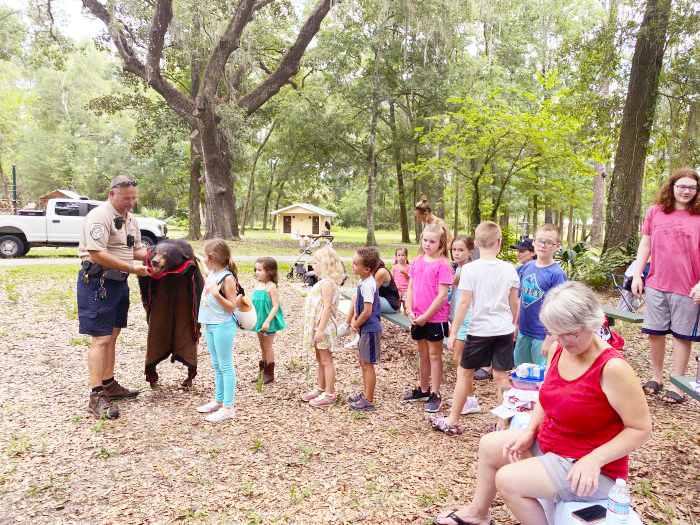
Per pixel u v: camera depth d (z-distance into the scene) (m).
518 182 14.85
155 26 17.20
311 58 24.14
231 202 23.48
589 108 13.01
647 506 2.85
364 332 4.39
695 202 4.14
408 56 24.33
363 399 4.48
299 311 8.96
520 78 27.03
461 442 3.80
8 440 3.72
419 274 4.44
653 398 4.54
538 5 28.20
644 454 3.50
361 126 27.72
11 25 19.62
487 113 12.47
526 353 4.27
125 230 4.43
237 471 3.33
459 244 4.96
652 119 11.41
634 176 11.59
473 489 3.10
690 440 3.71
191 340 4.86
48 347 6.23
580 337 2.03
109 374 4.55
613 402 2.02
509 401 2.93
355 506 2.91
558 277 4.03
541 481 2.14
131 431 3.95
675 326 4.30
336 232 54.78
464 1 19.83
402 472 3.32
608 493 2.06
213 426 4.08
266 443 3.77
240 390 5.00
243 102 21.53
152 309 4.74
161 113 25.12
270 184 50.56
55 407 4.38
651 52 11.21
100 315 4.17
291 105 26.55
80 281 4.16
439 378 4.44
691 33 10.65
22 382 4.98
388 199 57.22
